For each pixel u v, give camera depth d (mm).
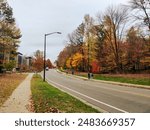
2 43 51312
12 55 60719
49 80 48938
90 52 69625
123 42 61469
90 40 69375
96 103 16531
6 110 11742
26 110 11828
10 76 52531
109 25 61375
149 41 48281
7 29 50562
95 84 38031
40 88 25172
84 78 58125
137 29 48125
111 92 24641
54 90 23594
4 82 32750
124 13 61125
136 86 33312
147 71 59469
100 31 64625
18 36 53906
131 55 59969
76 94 22656
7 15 51594
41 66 72750
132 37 57875
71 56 94125
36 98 16578
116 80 45719
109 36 61594
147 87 31219
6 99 15672
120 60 61062
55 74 83375
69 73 89000
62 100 16312
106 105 15570
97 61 67688
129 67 62406
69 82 43125
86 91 25797
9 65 60469
